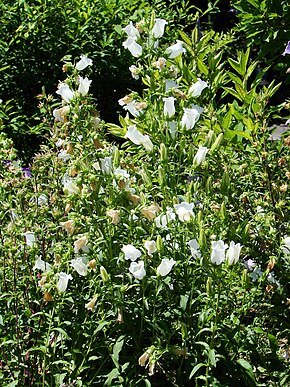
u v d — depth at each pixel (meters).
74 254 1.11
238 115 1.48
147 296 1.09
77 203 1.06
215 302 1.05
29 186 1.31
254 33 2.23
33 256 1.14
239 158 1.46
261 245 1.20
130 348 1.09
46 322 1.11
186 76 1.52
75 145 1.11
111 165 1.08
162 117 1.15
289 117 1.60
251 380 1.05
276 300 1.22
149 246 1.03
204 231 1.02
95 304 1.09
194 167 1.10
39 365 1.16
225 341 1.09
